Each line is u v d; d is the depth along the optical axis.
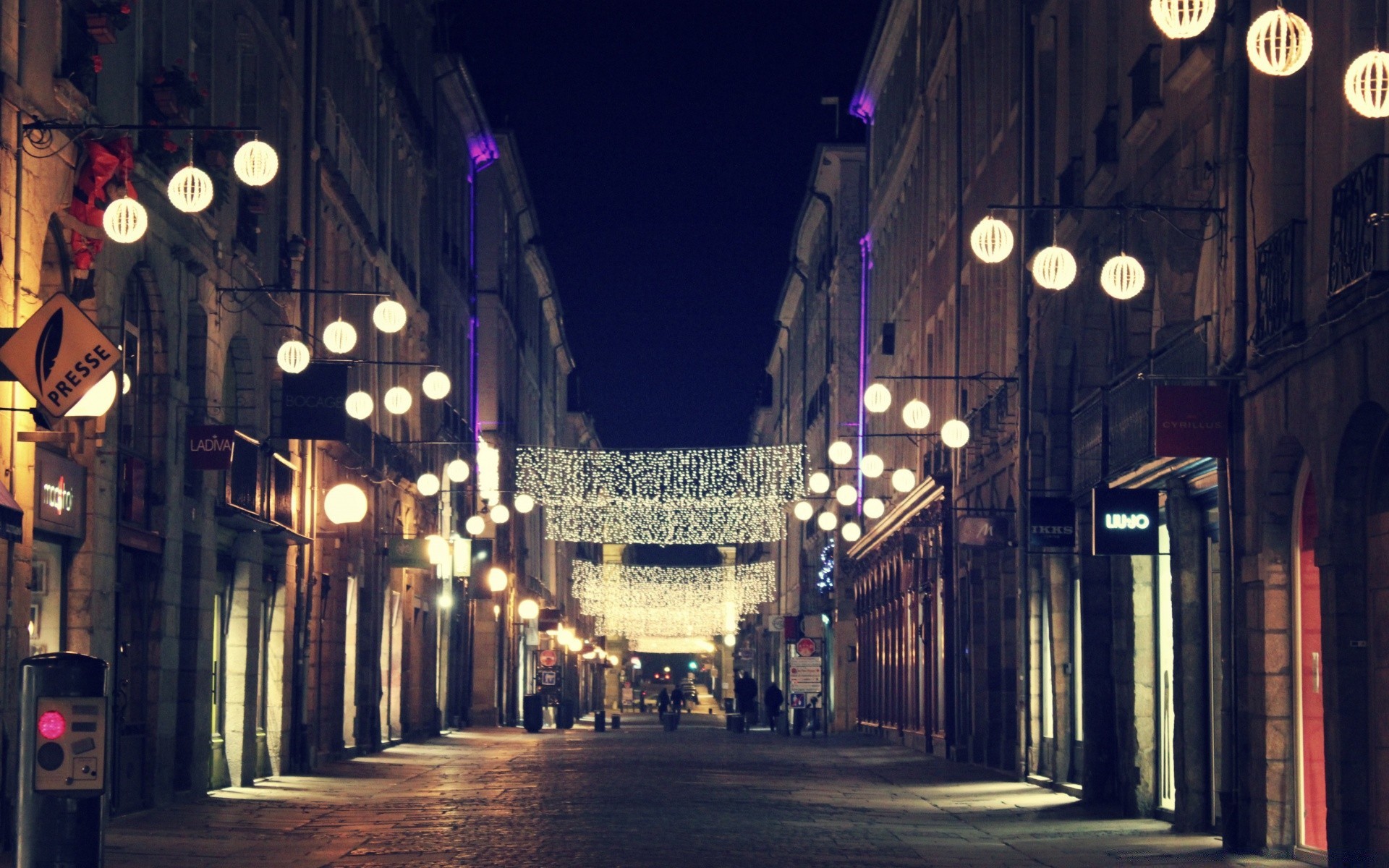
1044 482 27.19
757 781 29.56
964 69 36.12
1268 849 16.62
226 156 22.06
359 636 36.19
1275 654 16.69
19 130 15.66
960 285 35.91
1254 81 17.00
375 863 15.94
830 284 62.62
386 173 38.81
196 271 21.95
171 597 21.41
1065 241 25.19
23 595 15.88
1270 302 16.20
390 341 39.31
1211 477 18.66
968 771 32.28
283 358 20.47
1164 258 19.88
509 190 64.56
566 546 97.19
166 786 21.39
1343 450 14.60
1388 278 13.22
